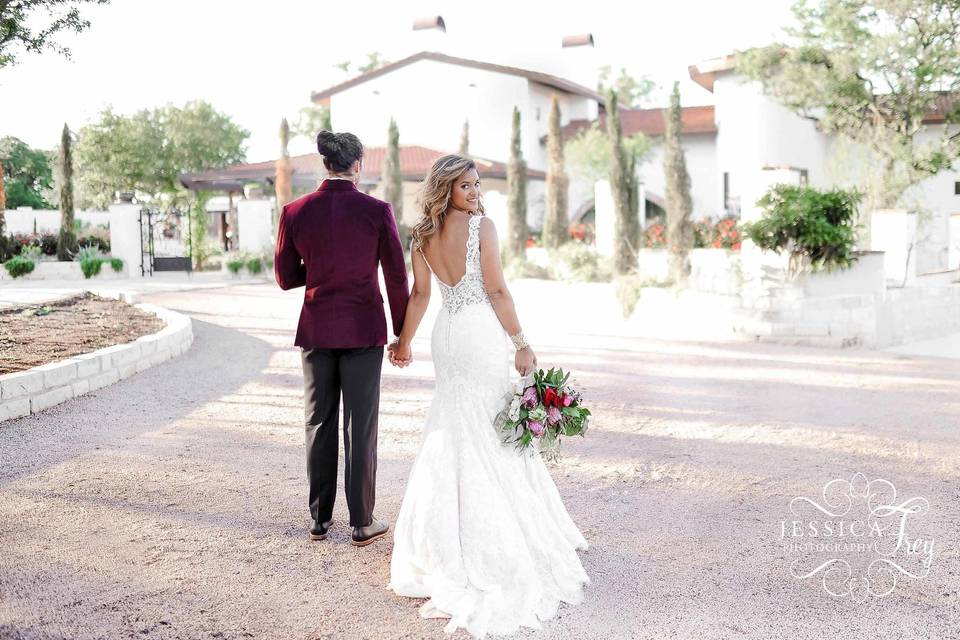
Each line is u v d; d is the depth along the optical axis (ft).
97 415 21.62
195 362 30.40
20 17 33.27
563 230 66.08
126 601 10.68
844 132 70.23
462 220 11.66
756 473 16.97
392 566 11.43
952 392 26.45
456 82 109.40
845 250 39.14
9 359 25.08
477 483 11.11
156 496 15.07
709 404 24.27
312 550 12.56
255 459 17.69
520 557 10.84
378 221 12.22
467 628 9.99
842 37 65.46
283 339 36.58
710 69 88.22
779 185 40.65
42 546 12.56
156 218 100.17
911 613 10.46
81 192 141.79
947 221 77.51
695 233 63.57
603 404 24.16
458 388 11.64
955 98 67.67
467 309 11.66
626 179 52.42
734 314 41.37
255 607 10.60
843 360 34.04
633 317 47.09
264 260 79.66
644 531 13.52
